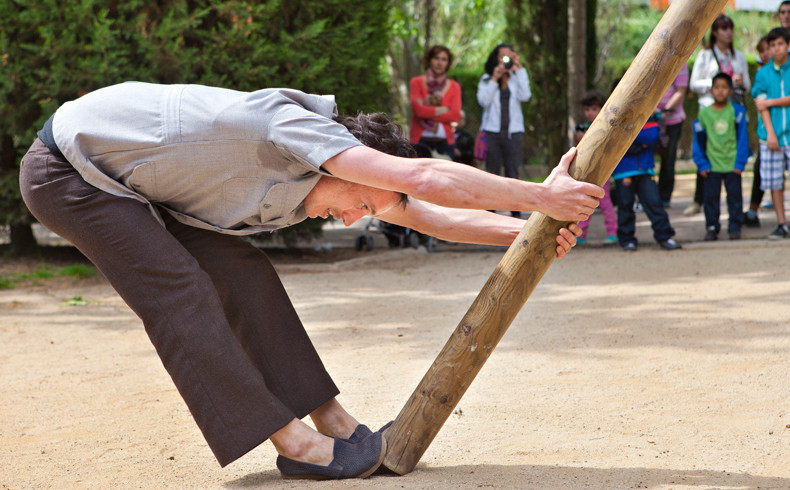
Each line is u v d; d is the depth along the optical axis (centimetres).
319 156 249
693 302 585
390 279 759
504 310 275
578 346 476
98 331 573
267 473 291
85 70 780
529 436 324
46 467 304
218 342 262
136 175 261
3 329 581
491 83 989
